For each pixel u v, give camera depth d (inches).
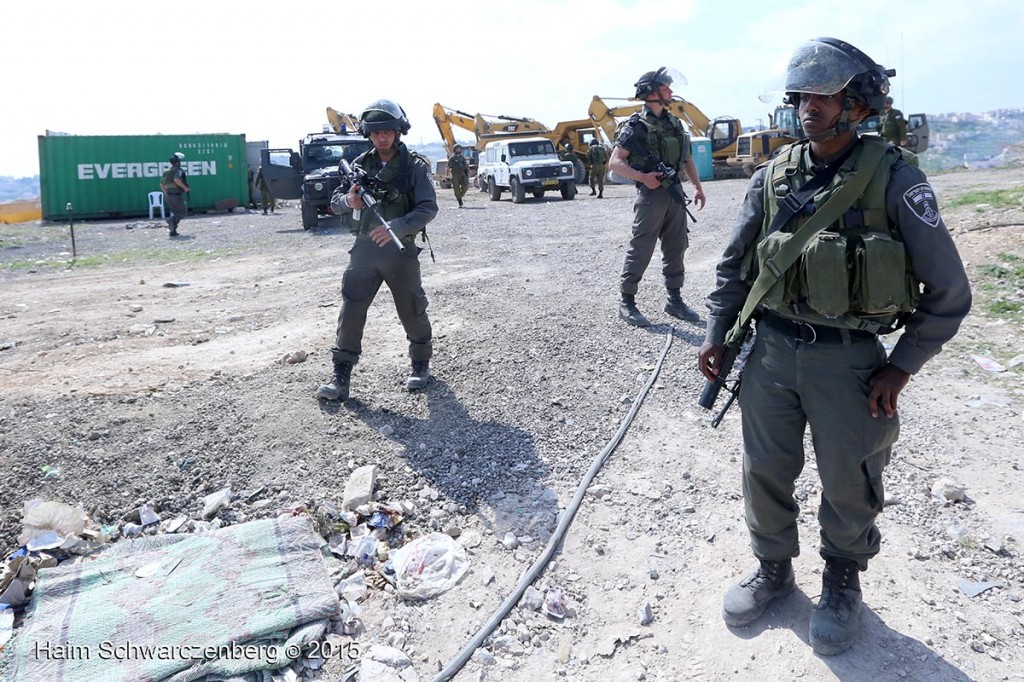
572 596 114.7
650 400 181.2
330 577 118.0
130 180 946.7
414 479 145.2
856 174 85.9
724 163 1169.4
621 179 228.7
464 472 147.9
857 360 89.9
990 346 215.8
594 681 99.0
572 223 579.2
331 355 215.0
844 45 85.2
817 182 89.5
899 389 88.9
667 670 100.2
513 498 139.6
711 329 103.4
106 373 204.4
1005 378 192.7
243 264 432.8
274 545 122.3
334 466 148.7
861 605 101.8
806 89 84.4
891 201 85.2
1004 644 102.5
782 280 90.9
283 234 599.8
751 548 116.0
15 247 589.6
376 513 133.3
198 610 107.8
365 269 169.8
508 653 104.0
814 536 126.3
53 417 168.6
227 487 142.5
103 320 280.5
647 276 324.2
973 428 166.9
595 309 259.6
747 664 99.6
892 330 90.2
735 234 100.1
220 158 977.5
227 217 860.6
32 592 115.0
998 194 414.3
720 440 162.4
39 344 244.2
